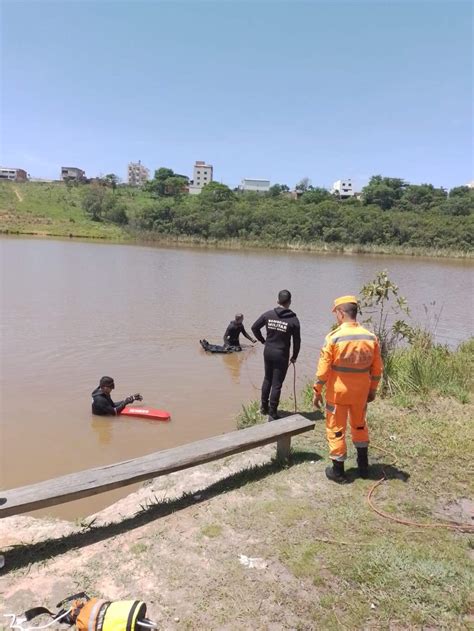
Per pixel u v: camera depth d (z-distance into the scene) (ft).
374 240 217.97
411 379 26.22
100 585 11.41
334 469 16.34
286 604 10.78
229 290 78.64
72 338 43.45
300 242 216.33
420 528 13.65
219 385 32.55
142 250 162.40
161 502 15.31
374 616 10.44
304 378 34.30
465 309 69.10
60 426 24.66
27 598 11.00
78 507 17.28
